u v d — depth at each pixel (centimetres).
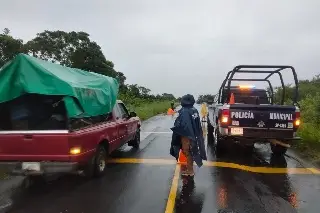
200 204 572
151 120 2377
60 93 627
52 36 4341
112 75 4178
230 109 914
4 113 677
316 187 680
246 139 923
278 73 1128
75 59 4144
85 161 668
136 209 545
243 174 780
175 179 727
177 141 776
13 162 632
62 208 549
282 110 899
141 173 777
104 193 626
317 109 1572
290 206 566
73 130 623
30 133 617
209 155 1012
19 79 634
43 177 738
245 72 1116
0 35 3503
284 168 846
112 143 822
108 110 814
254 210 546
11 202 579
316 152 1021
